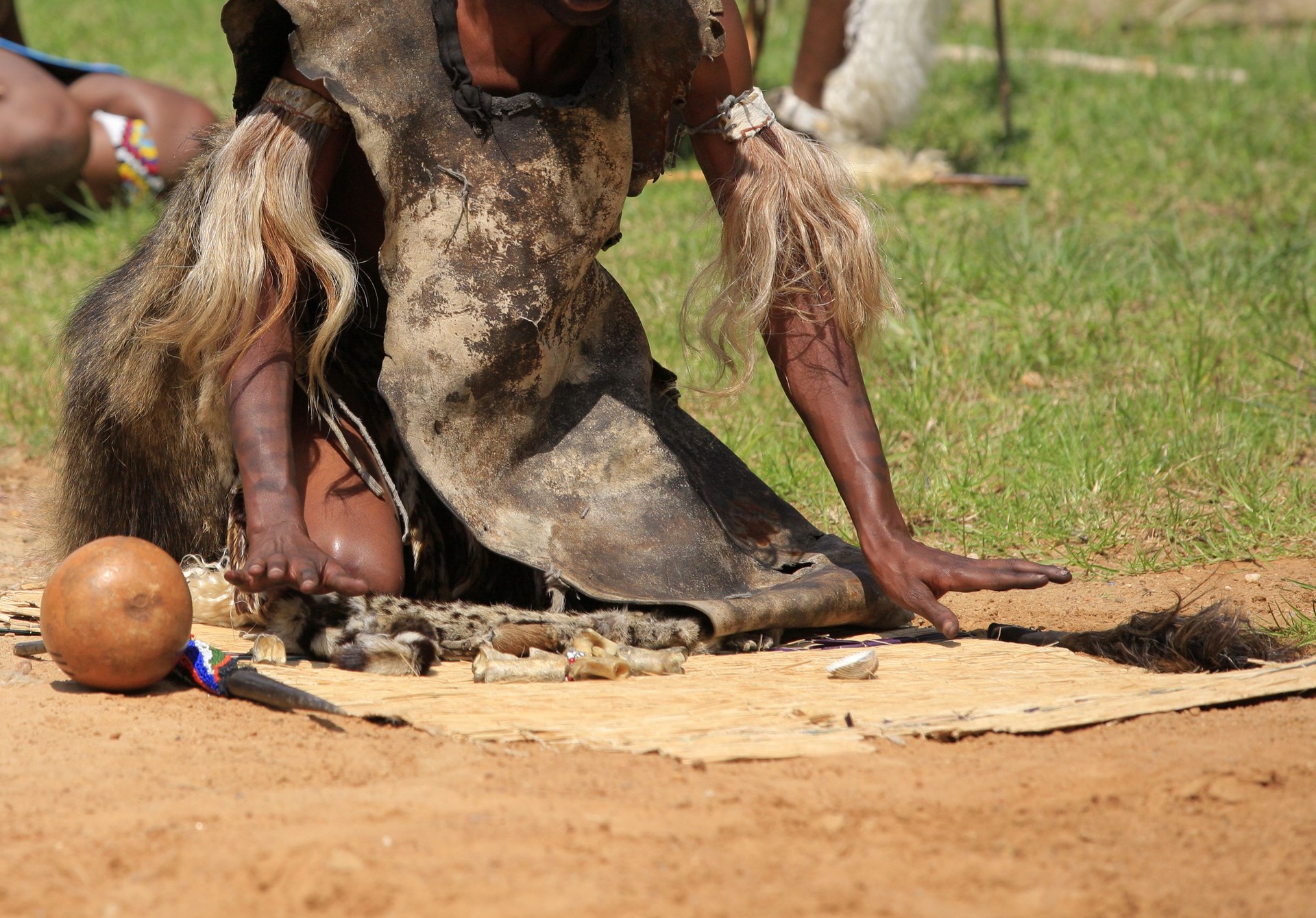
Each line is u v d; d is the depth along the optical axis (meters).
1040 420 16.36
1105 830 6.76
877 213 11.41
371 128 9.66
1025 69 35.88
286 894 5.82
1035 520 14.28
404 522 10.37
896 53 26.52
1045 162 28.12
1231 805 7.05
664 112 10.15
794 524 11.73
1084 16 44.69
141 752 7.62
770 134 10.55
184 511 11.16
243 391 9.83
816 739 7.90
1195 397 16.70
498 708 8.42
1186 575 13.11
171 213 10.47
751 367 10.77
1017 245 22.05
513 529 10.38
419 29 9.64
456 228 9.98
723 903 5.82
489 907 5.72
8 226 25.12
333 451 10.49
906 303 19.77
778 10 41.69
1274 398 16.95
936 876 6.21
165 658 8.74
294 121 9.84
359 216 10.70
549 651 9.66
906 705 8.59
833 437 10.57
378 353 11.16
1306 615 11.52
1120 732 8.21
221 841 6.34
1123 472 14.83
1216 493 14.77
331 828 6.45
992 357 18.41
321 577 9.17
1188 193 26.03
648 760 7.61
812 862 6.30
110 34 40.22
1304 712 8.51
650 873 6.09
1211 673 9.42
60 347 11.87
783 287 10.56
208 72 35.38
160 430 10.81
